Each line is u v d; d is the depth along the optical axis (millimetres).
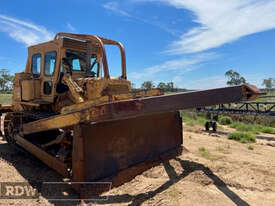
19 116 5465
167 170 3627
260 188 3090
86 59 4547
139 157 3715
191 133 8742
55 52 4578
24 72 5637
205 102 2480
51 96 4621
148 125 3951
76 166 2895
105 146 3133
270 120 13891
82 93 4008
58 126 3123
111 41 4848
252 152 5355
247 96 2367
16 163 4289
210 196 2750
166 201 2574
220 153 5102
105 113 2518
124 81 4395
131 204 2547
